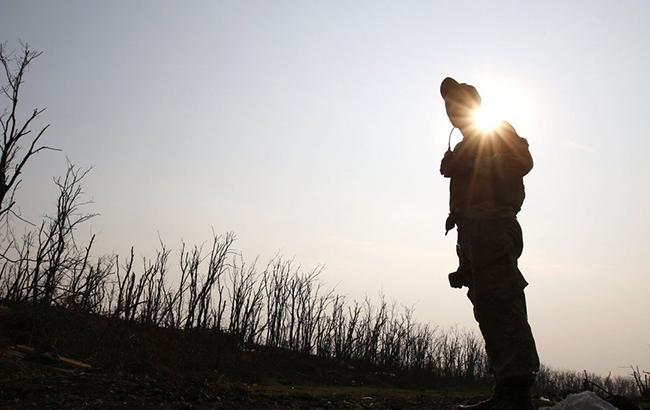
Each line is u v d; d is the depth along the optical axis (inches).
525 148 169.3
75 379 272.5
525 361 151.8
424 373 1296.8
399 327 1279.5
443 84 183.9
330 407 263.0
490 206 166.1
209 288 873.5
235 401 252.5
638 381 582.2
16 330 541.3
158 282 885.2
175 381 321.1
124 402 211.2
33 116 571.8
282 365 909.2
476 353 1572.3
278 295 1051.9
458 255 176.6
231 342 870.4
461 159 174.1
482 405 157.2
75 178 729.6
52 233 684.1
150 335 754.2
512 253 161.9
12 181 550.6
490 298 157.2
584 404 169.2
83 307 675.4
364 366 1161.4
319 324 1092.5
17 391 222.8
